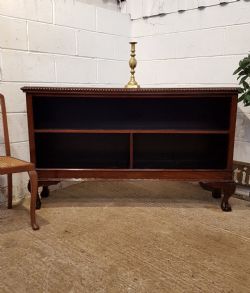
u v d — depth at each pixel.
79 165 2.03
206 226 1.75
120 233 1.66
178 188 2.42
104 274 1.29
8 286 1.21
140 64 2.77
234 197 2.23
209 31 2.28
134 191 2.35
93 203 2.10
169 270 1.33
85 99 2.00
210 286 1.22
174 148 2.12
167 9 2.48
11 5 1.91
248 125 2.19
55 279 1.26
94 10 2.41
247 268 1.35
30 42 2.05
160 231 1.69
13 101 2.04
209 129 1.94
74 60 2.34
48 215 1.89
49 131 1.87
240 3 2.09
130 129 1.93
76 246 1.52
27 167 1.62
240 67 1.89
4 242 1.55
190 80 2.46
